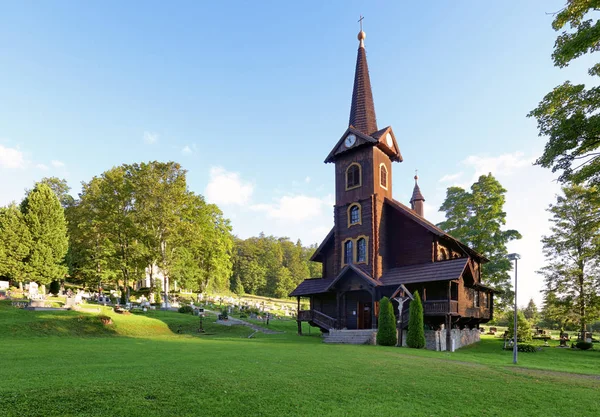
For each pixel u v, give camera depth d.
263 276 115.88
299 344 23.64
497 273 42.25
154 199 47.22
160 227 47.75
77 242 57.66
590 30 15.10
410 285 29.80
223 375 11.22
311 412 8.30
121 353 16.55
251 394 9.32
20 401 8.05
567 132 16.39
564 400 10.45
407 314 27.81
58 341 22.08
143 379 10.30
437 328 28.30
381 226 32.53
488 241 43.34
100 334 28.41
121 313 36.06
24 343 20.19
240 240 130.00
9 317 27.88
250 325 38.69
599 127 15.67
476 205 45.03
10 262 43.47
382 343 25.22
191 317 40.88
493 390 11.15
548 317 39.31
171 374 11.08
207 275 69.81
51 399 8.27
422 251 31.20
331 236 36.62
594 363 21.70
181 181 47.97
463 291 29.91
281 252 136.75
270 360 14.70
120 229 50.47
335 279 31.48
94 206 53.84
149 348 19.08
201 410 8.06
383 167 34.16
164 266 48.19
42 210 46.94
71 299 34.38
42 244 45.72
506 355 23.84
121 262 50.16
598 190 21.86
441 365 15.18
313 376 11.70
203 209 58.94
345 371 12.80
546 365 19.38
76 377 10.32
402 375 12.56
